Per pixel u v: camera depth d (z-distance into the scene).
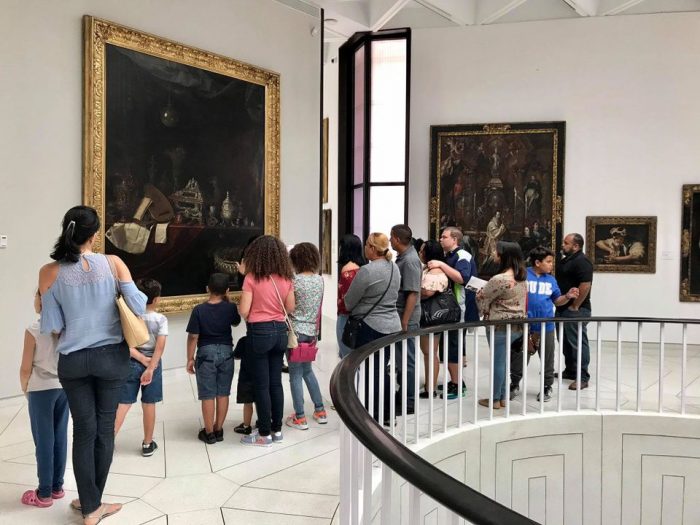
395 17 11.46
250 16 8.48
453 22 11.23
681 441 5.98
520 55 11.08
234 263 8.23
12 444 4.95
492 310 6.09
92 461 3.49
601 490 6.00
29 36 6.08
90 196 6.53
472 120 11.29
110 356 3.35
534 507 5.86
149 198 7.16
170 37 7.43
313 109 9.55
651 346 10.45
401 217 11.55
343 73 12.20
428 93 11.42
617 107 10.73
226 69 8.01
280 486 4.18
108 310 3.35
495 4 10.76
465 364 6.59
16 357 6.05
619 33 10.68
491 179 11.16
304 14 9.37
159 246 7.30
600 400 6.66
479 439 5.45
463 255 6.45
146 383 4.50
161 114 7.27
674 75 10.49
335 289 13.48
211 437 5.02
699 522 5.91
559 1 10.83
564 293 7.18
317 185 9.64
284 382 7.28
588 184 10.88
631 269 10.70
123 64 6.85
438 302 6.12
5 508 3.77
